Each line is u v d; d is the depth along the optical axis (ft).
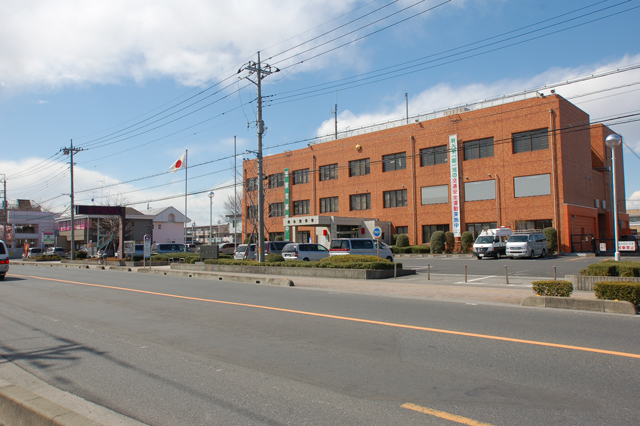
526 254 100.42
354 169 165.68
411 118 150.71
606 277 44.19
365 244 89.15
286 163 186.29
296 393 16.46
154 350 23.20
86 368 20.31
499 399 15.35
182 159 147.13
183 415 14.73
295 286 57.47
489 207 129.70
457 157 136.05
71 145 140.15
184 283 60.80
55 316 34.17
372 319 30.48
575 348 21.79
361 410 14.69
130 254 120.47
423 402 15.24
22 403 14.52
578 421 13.42
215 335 26.30
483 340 23.81
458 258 116.06
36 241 261.65
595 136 149.18
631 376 17.51
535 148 122.11
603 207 142.82
